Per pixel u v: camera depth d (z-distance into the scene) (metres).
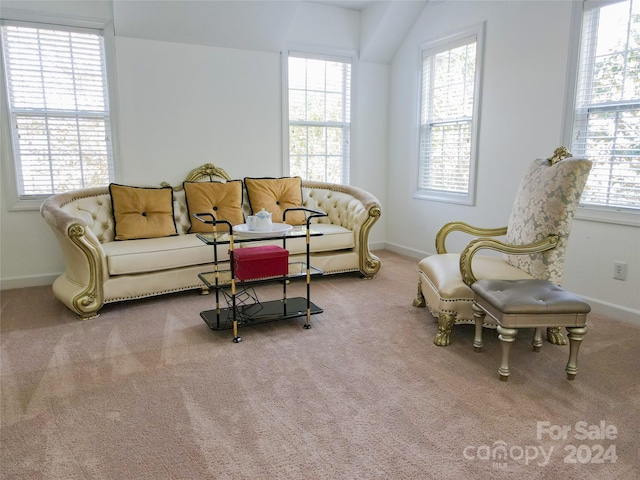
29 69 3.57
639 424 1.82
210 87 4.17
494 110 3.77
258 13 3.98
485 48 3.81
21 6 3.45
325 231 3.88
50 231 3.78
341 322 2.94
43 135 3.69
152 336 2.71
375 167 5.14
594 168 3.08
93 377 2.21
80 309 2.94
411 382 2.16
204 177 4.22
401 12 4.45
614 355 2.44
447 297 2.52
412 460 1.61
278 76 4.46
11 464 1.60
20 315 3.06
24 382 2.16
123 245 3.31
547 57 3.30
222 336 2.71
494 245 2.46
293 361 2.39
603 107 3.01
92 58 3.75
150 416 1.89
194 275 3.43
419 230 4.78
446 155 4.39
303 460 1.61
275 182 4.22
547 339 2.64
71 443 1.71
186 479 1.52
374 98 5.00
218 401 2.00
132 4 3.58
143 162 4.00
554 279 2.53
